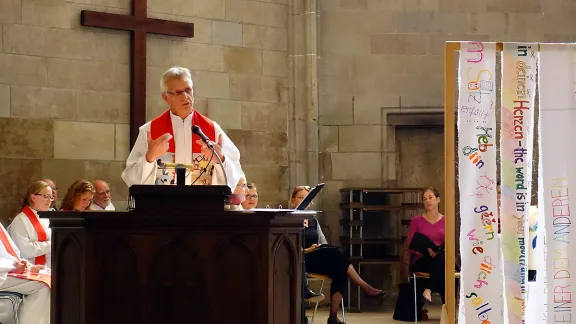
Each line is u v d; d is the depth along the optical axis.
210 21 11.41
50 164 10.34
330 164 12.00
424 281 10.54
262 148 11.70
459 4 12.11
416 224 10.67
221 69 11.46
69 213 4.45
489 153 6.56
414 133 12.45
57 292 4.62
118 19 10.62
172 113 6.00
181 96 5.93
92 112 10.62
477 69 6.57
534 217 7.68
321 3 12.04
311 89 11.85
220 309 4.46
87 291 4.42
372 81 12.05
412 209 11.64
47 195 8.47
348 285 11.45
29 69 10.27
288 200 11.85
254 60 11.68
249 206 9.54
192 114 6.03
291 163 11.88
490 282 6.52
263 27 11.77
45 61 10.35
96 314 4.42
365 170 12.05
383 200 12.09
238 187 7.79
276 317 4.62
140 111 10.74
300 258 4.87
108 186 10.03
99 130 10.66
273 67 11.81
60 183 10.39
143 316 4.43
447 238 6.57
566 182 6.48
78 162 10.51
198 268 4.46
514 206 6.55
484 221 6.54
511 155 6.56
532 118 6.61
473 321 6.51
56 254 4.62
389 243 11.66
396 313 10.50
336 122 12.03
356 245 11.99
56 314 4.62
